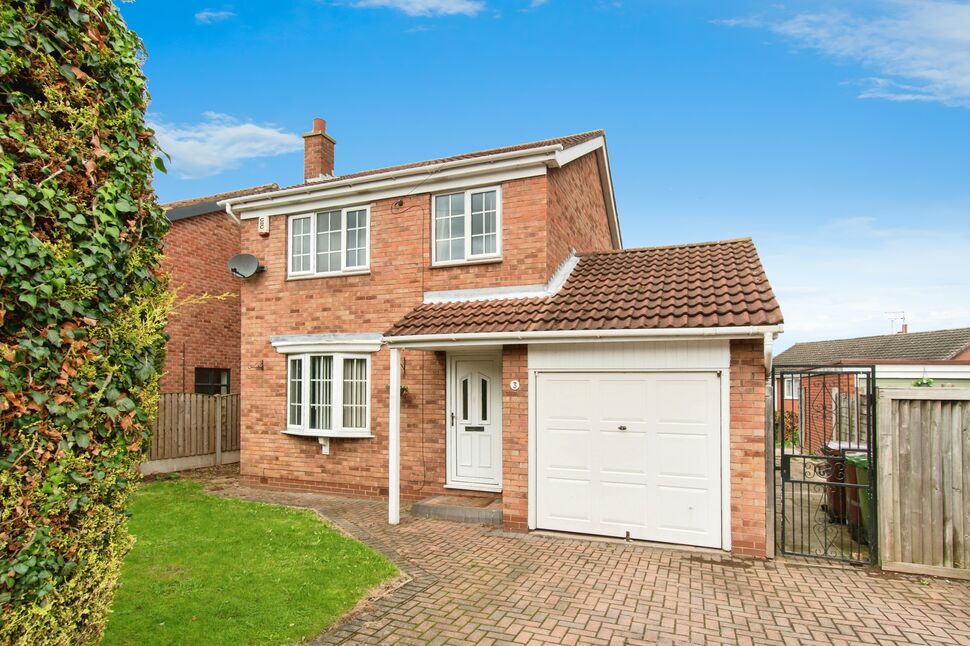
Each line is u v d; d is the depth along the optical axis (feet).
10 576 8.55
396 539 25.29
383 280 35.22
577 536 25.39
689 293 26.43
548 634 16.07
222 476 41.70
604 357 25.40
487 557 22.68
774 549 22.54
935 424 20.94
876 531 21.81
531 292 31.19
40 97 9.77
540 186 31.50
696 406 23.97
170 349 46.91
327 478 35.83
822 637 16.01
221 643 15.02
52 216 9.32
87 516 10.01
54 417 9.31
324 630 16.11
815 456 22.61
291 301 37.76
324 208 37.19
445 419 33.19
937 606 18.06
